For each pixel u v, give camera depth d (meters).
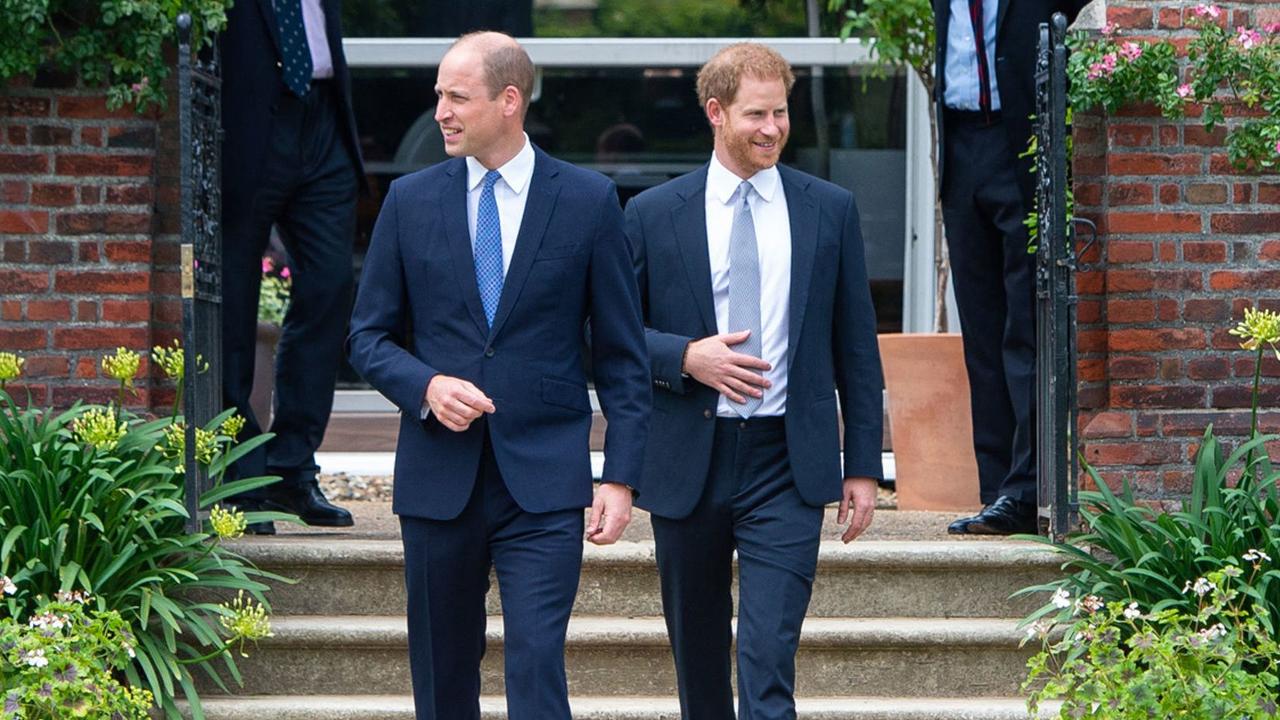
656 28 24.42
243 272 15.71
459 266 10.46
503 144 10.56
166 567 13.97
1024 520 15.93
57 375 15.51
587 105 24.53
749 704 10.90
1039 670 12.09
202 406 14.52
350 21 24.44
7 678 11.43
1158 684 11.43
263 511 15.66
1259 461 14.33
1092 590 13.74
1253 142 15.31
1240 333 14.27
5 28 14.89
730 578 11.73
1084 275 15.88
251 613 13.33
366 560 14.63
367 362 10.50
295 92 15.49
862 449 11.55
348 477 22.03
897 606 14.74
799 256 11.39
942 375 18.30
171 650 13.12
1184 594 13.35
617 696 14.12
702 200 11.55
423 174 10.81
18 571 13.41
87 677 11.66
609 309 10.66
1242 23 15.63
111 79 15.41
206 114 14.66
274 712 13.50
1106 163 15.69
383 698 13.96
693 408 11.34
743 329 11.34
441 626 10.58
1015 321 15.88
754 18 24.38
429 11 24.45
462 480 10.34
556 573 10.25
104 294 15.49
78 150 15.45
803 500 11.20
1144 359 15.61
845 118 24.33
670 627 11.91
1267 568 13.48
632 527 16.72
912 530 16.45
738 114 11.21
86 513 13.30
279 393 16.22
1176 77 15.28
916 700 13.97
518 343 10.42
